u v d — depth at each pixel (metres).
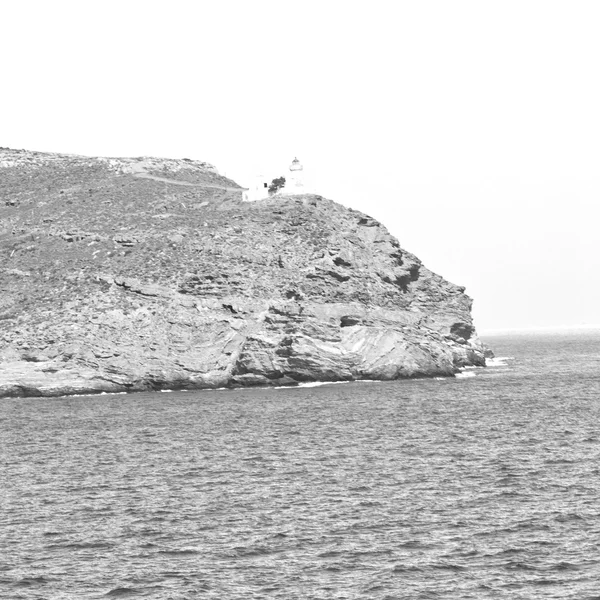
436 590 55.06
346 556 60.97
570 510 69.69
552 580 56.06
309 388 160.12
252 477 83.44
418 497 74.75
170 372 161.50
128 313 168.00
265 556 61.28
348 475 83.44
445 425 113.50
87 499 76.62
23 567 60.09
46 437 110.56
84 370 160.12
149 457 94.69
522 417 120.56
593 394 150.75
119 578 57.81
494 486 77.88
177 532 66.69
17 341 164.00
